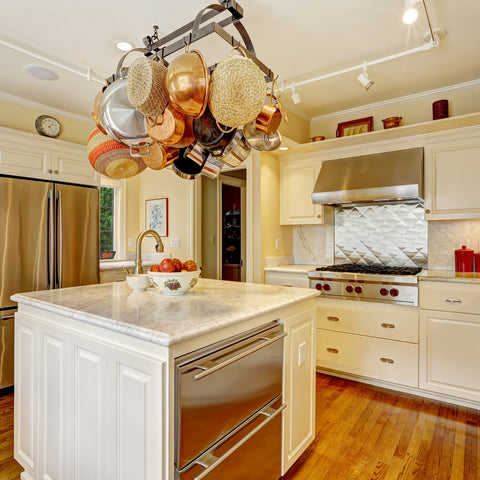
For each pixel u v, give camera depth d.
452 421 2.19
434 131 2.73
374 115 3.25
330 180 3.14
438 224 2.99
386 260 3.25
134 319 1.21
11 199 2.75
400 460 1.80
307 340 1.82
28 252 2.84
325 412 2.31
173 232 4.25
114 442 1.18
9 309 2.73
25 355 1.65
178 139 1.42
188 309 1.39
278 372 1.57
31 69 2.52
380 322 2.69
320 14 1.88
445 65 2.49
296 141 3.32
